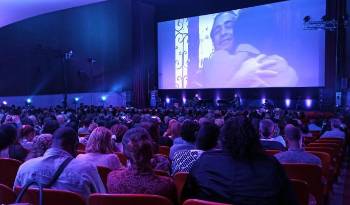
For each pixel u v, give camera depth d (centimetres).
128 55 2145
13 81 2317
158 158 375
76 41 2295
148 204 207
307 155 374
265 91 1811
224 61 1839
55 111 1362
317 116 1232
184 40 1980
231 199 192
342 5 1515
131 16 2100
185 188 213
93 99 2225
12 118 843
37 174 268
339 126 852
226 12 1833
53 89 2302
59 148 282
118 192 237
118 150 522
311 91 1683
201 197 202
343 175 673
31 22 2297
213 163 204
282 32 1677
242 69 1791
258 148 202
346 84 1518
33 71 2316
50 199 230
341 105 1500
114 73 2197
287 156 376
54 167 269
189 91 2030
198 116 1057
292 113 1148
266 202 188
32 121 778
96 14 2239
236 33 1803
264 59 1730
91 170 271
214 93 1952
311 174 343
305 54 1619
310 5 1595
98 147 355
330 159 477
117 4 2175
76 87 2289
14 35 2308
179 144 404
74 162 270
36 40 2303
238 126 202
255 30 1752
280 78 1686
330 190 512
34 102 2305
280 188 192
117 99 2130
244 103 1862
